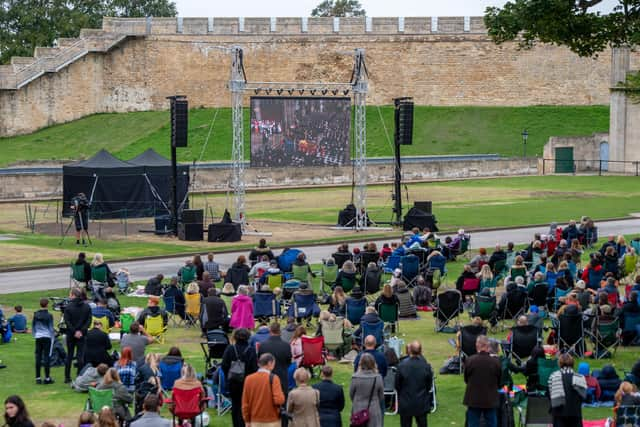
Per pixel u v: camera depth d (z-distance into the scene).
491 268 28.78
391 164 70.44
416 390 14.96
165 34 90.44
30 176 58.44
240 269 26.48
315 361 18.47
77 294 19.48
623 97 75.31
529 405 15.24
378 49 92.94
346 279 26.73
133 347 17.97
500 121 88.81
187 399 15.01
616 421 14.70
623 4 30.33
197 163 71.75
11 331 23.19
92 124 86.62
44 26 108.25
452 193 61.75
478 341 14.91
